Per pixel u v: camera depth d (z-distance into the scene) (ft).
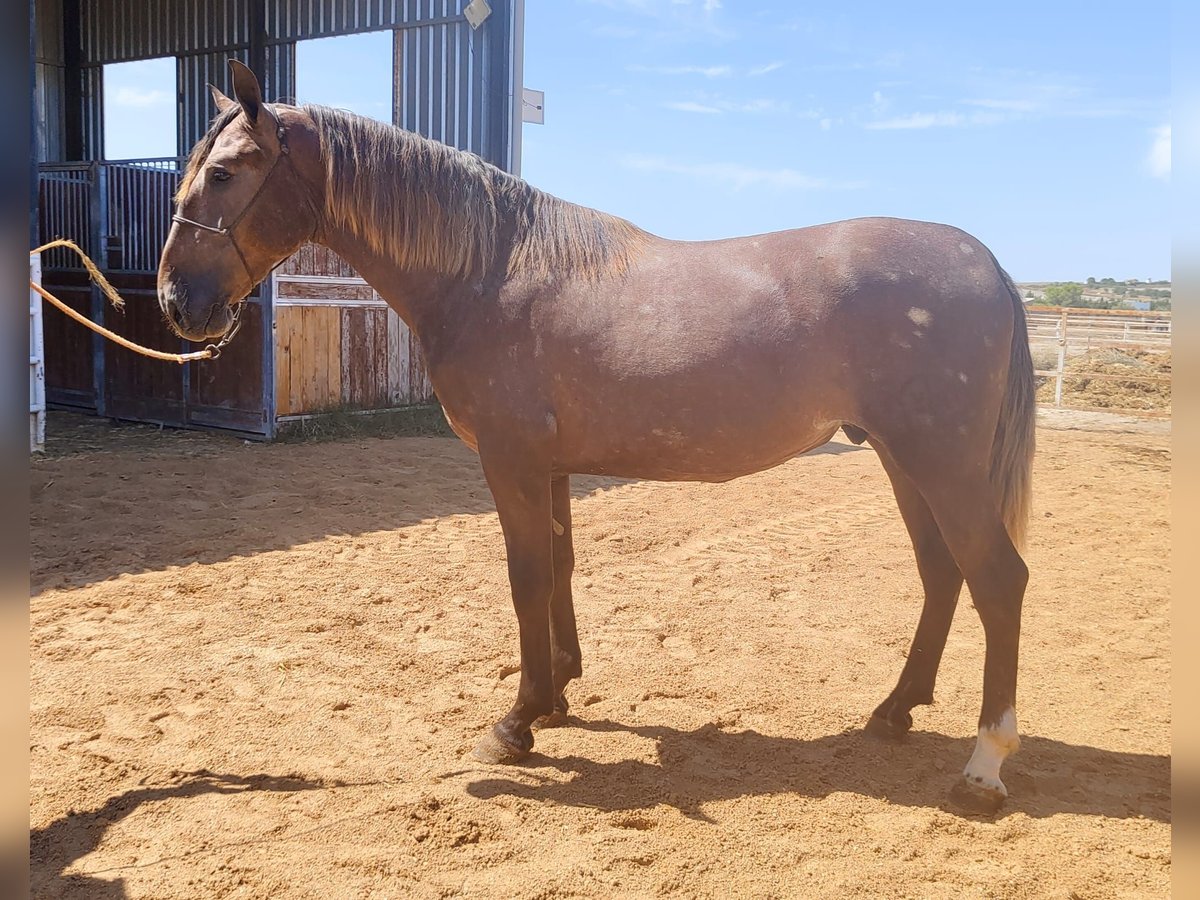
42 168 36.24
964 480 9.44
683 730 11.46
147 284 33.65
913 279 9.52
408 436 34.58
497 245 10.38
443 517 22.54
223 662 13.24
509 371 10.07
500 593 16.83
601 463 10.39
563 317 10.01
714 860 8.45
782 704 12.25
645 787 9.88
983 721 9.59
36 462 27.20
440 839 8.72
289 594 16.35
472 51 39.50
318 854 8.46
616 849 8.60
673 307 9.84
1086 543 21.57
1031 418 9.89
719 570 18.81
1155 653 14.34
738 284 9.84
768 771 10.37
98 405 35.91
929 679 11.21
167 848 8.55
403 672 13.12
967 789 9.52
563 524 11.55
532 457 10.12
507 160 39.17
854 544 21.12
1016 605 9.37
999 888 8.06
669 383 9.73
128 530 20.13
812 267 9.72
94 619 14.87
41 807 9.25
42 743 10.65
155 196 33.47
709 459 10.03
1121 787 10.07
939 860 8.58
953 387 9.37
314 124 10.47
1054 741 11.25
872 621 15.74
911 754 10.88
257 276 10.61
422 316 10.60
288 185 10.34
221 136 10.28
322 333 33.83
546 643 10.50
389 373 36.94
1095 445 38.06
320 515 22.22
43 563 17.67
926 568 11.07
